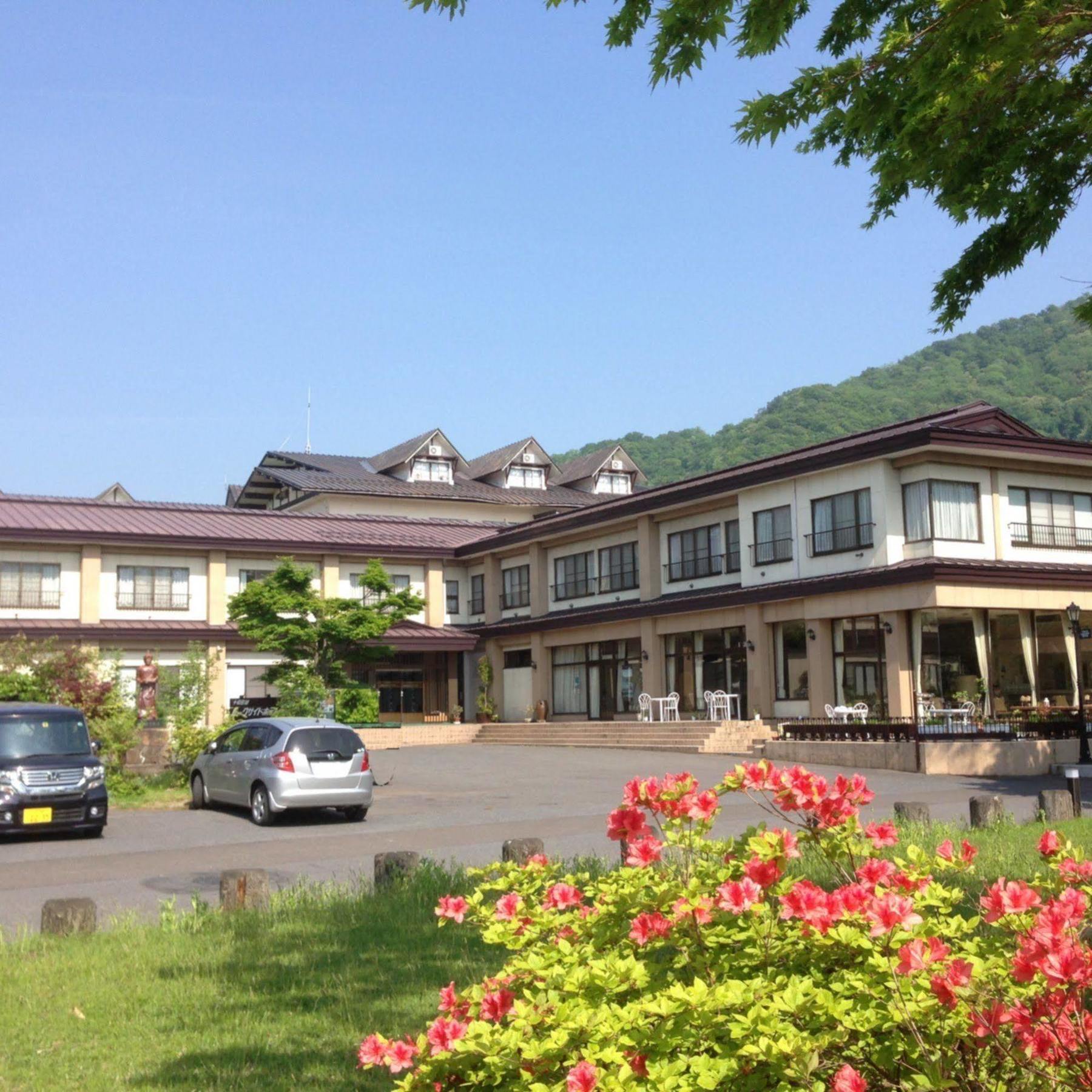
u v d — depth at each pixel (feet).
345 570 146.30
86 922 30.89
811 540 102.47
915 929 11.89
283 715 108.17
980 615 94.27
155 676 96.58
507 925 15.06
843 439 105.29
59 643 109.81
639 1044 10.95
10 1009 23.53
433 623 150.51
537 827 55.01
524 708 143.13
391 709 149.28
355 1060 19.86
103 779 55.62
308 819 61.67
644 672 121.49
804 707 102.27
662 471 407.44
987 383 389.80
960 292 29.37
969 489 95.61
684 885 14.43
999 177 27.09
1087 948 11.70
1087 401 330.13
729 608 110.42
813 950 12.61
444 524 165.48
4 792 52.42
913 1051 10.96
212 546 134.31
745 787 14.93
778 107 26.27
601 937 13.92
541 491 202.80
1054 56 24.54
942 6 22.17
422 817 61.87
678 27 23.35
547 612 142.92
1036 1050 10.27
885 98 25.59
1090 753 84.07
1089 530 102.27
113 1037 21.75
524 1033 11.32
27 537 123.13
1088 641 99.81
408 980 24.99
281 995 24.17
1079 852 15.16
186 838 54.75
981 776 78.95
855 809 14.84
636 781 15.37
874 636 96.02
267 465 209.05
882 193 28.63
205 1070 19.56
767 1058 10.14
